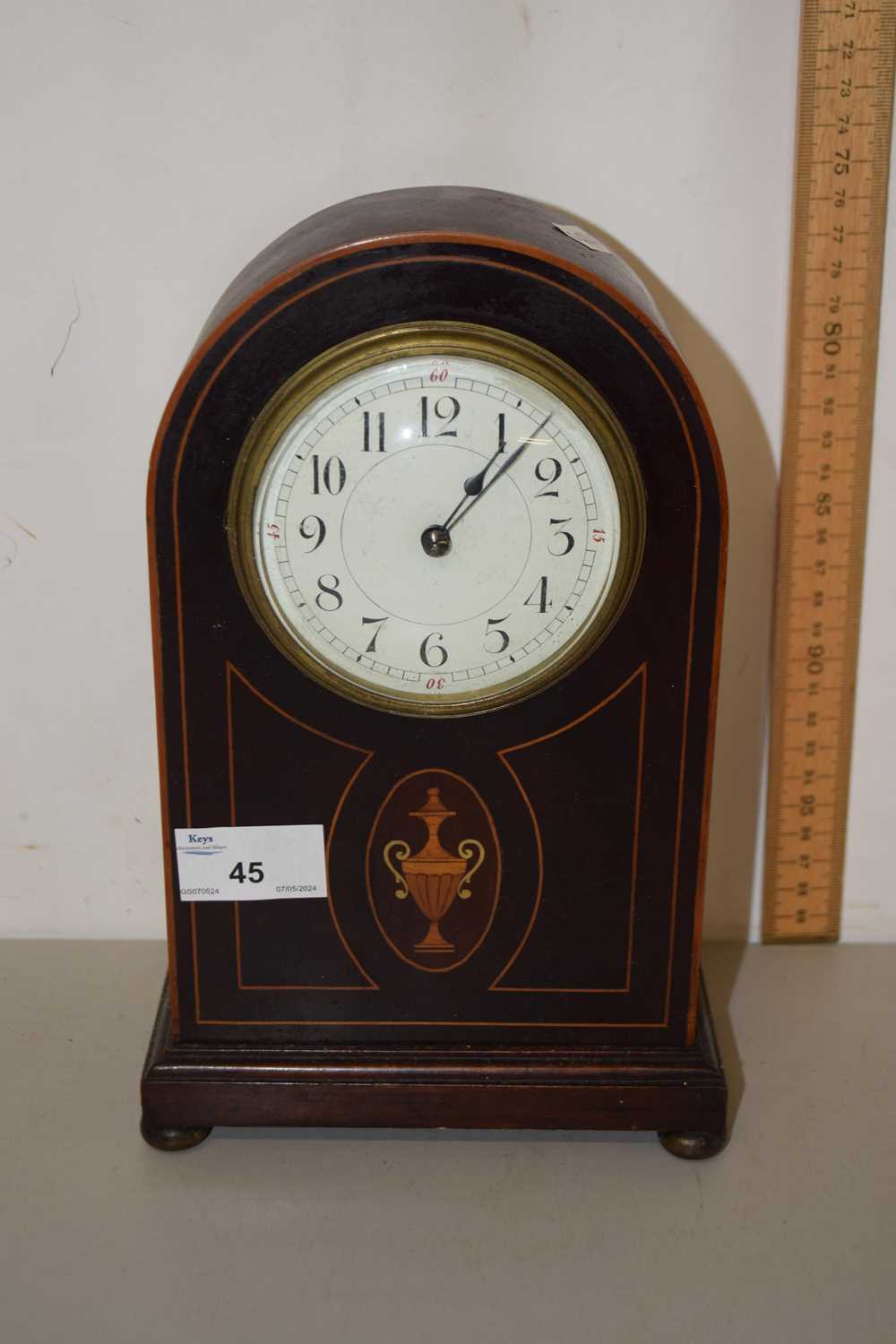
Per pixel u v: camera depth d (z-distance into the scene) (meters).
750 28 0.59
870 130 0.60
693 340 0.62
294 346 0.51
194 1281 0.54
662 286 0.62
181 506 0.52
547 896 0.56
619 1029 0.58
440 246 0.50
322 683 0.54
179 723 0.54
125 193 0.60
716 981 0.67
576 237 0.54
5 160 0.59
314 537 0.52
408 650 0.53
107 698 0.66
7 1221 0.56
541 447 0.52
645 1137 0.60
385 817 0.55
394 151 0.60
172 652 0.54
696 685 0.54
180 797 0.55
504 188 0.60
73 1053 0.63
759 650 0.66
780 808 0.67
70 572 0.64
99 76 0.59
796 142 0.60
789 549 0.64
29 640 0.65
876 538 0.64
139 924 0.69
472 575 0.53
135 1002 0.65
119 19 0.58
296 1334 0.53
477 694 0.54
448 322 0.50
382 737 0.55
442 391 0.51
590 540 0.52
